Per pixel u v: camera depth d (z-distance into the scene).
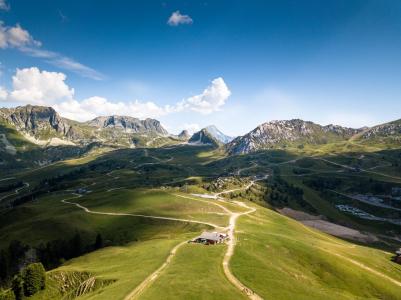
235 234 133.38
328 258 117.00
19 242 175.00
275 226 186.88
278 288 78.81
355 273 112.12
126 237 177.25
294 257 112.81
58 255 166.62
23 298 94.06
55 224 194.62
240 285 77.38
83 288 86.88
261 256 103.81
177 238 135.00
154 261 94.62
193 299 67.25
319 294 81.44
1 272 159.00
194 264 89.38
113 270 95.06
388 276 121.12
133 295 70.69
